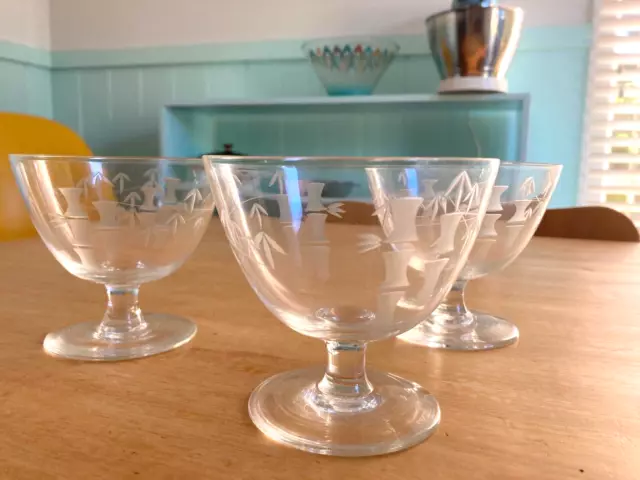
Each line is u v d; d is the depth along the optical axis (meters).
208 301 0.58
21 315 0.52
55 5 2.15
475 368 0.41
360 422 0.31
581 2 1.70
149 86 2.09
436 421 0.32
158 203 0.44
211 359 0.42
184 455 0.28
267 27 1.94
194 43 2.02
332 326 0.31
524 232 0.48
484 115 1.79
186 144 1.96
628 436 0.31
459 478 0.27
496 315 0.55
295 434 0.30
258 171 0.29
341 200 0.29
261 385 0.36
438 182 0.30
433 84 1.81
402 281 0.30
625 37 1.70
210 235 1.05
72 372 0.39
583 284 0.69
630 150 1.78
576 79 1.73
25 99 2.08
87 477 0.26
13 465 0.27
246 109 1.90
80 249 0.43
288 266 0.30
